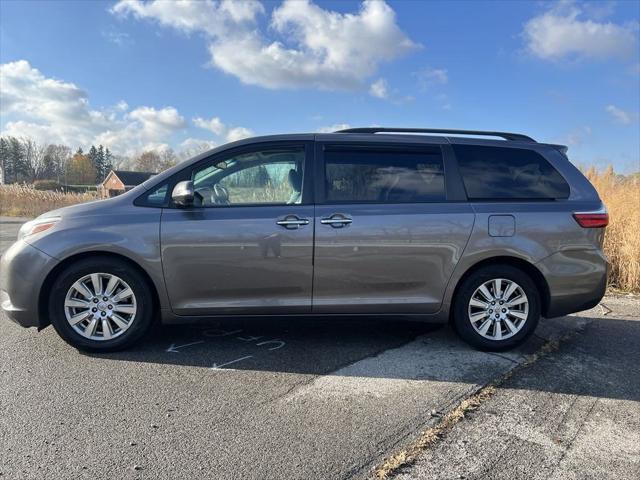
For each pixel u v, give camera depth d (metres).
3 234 13.77
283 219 3.90
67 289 3.85
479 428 2.94
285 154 4.09
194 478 2.42
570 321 5.22
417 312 4.10
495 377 3.68
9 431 2.82
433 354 4.13
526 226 4.06
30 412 3.04
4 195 26.42
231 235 3.87
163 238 3.84
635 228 7.38
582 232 4.12
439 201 4.06
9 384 3.42
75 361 3.83
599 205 4.20
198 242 3.85
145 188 4.01
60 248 3.79
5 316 4.96
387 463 2.57
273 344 4.30
